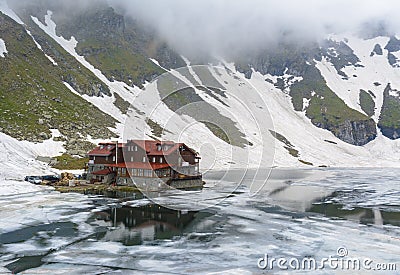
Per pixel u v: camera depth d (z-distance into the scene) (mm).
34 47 175125
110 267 29281
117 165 72750
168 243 35281
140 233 38594
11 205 52656
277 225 43750
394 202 64000
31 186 68250
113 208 50906
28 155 91125
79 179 76250
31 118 116062
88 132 122875
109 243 35250
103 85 193750
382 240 38125
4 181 68625
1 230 39875
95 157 76562
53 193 63594
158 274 27969
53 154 99062
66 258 31281
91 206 52188
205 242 35906
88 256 31719
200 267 29391
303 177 121750
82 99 159250
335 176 127625
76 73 182625
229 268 29234
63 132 115125
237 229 41062
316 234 40062
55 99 139125
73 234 38250
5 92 126312
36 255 32062
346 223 46094
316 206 58688
